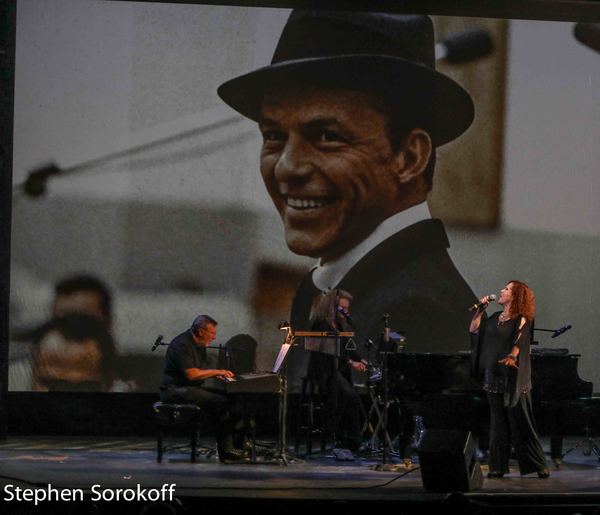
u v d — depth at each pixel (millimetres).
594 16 12102
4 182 11297
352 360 10484
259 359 11859
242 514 7605
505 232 12086
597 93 12188
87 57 11812
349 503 7613
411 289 11992
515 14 12070
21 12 11734
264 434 11945
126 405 11797
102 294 11750
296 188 11961
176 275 11828
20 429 11695
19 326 11648
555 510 7719
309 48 11961
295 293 11930
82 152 11766
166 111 11859
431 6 12008
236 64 11930
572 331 12133
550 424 9867
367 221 12008
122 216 11789
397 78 12008
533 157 12117
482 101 12070
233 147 11922
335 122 11961
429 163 12039
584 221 12148
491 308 12086
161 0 11852
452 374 9547
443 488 7938
